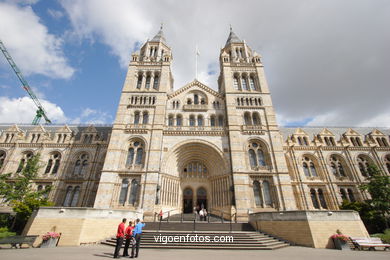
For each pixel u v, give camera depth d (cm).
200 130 3741
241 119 3834
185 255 1356
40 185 3866
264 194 3184
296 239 1972
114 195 3069
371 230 2842
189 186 3728
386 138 4384
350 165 4066
